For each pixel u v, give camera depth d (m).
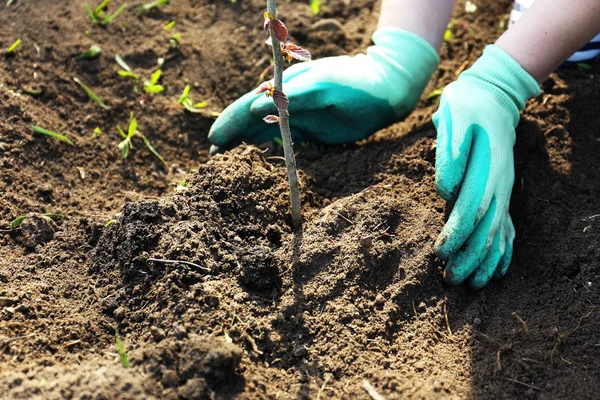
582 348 0.92
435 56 1.10
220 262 0.96
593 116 1.13
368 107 1.07
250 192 1.01
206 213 0.99
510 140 1.03
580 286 0.98
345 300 0.95
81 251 1.01
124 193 1.10
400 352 0.93
